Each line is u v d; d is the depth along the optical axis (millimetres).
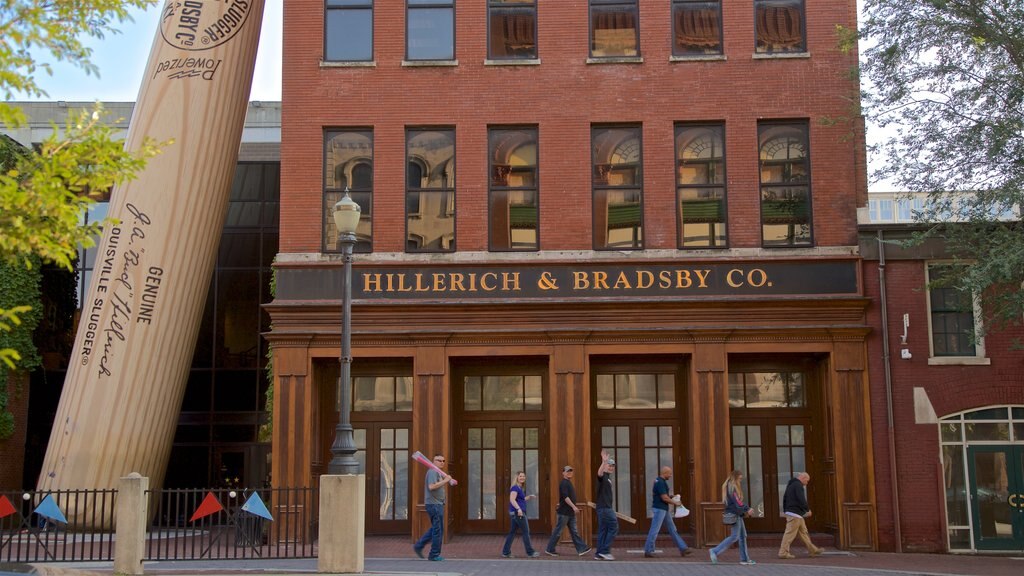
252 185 32438
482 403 22328
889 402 20422
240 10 23578
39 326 29328
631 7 22047
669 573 15945
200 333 31656
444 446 20578
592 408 22047
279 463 20422
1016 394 20438
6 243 9836
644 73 21625
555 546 19594
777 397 22047
